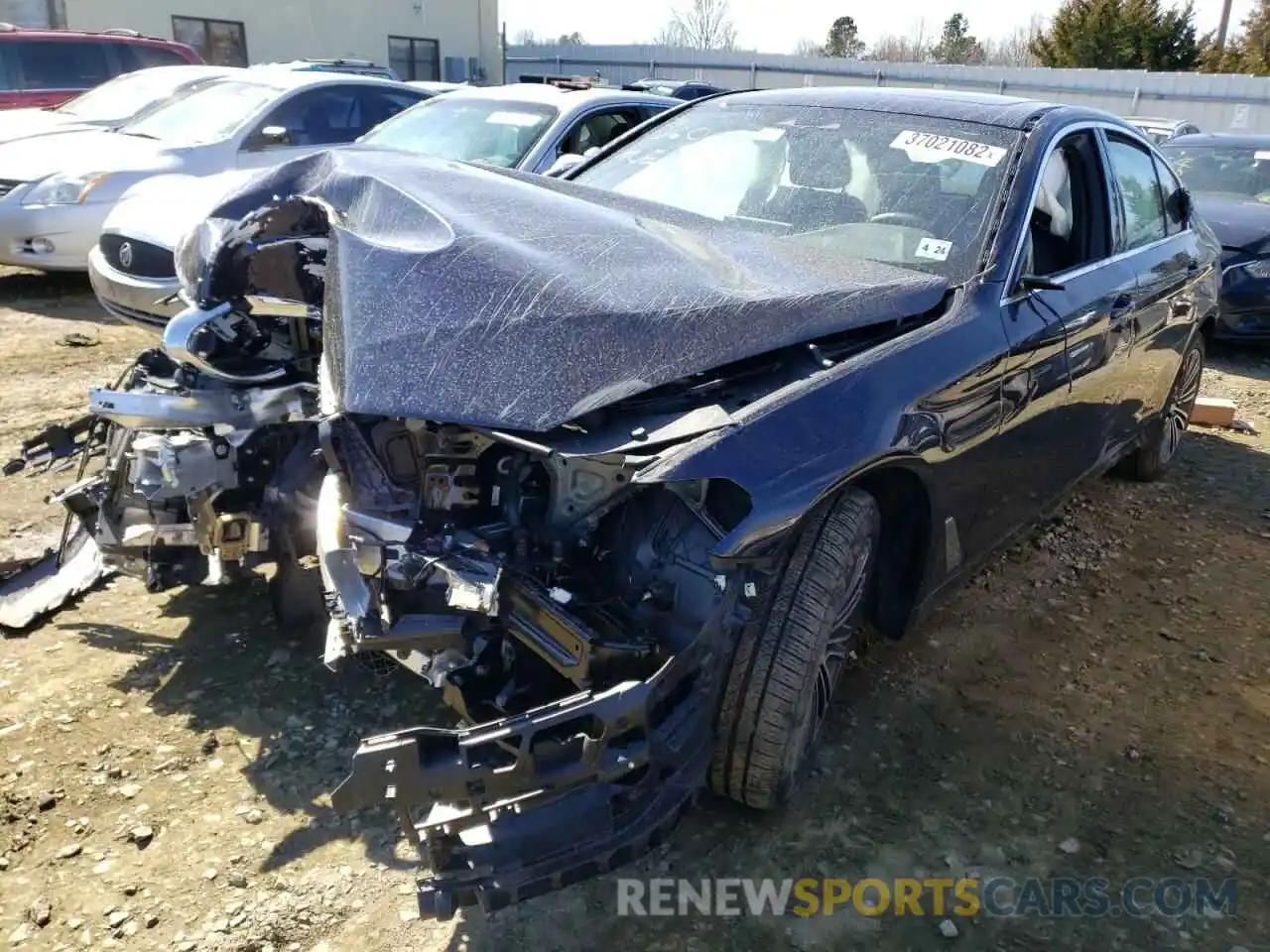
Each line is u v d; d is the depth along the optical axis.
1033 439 3.38
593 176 4.10
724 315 2.50
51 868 2.41
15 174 7.95
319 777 2.74
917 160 3.55
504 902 2.06
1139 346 4.20
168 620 3.47
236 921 2.28
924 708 3.23
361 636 2.21
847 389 2.51
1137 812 2.82
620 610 2.35
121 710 2.98
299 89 8.57
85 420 3.49
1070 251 3.81
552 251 2.65
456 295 2.47
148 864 2.43
